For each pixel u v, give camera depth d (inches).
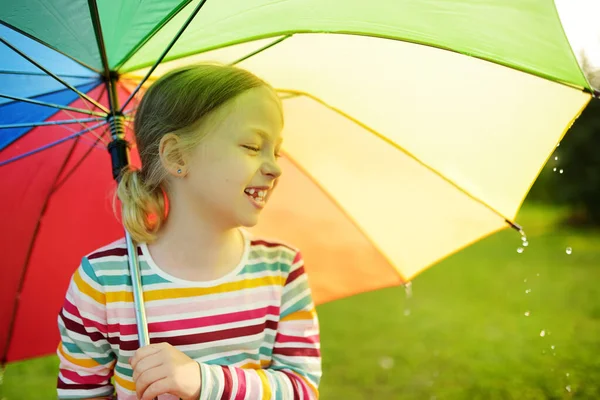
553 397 125.9
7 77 60.6
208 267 50.9
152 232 51.9
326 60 57.9
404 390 134.9
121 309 49.6
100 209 72.8
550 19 46.4
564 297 207.5
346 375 144.9
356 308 210.2
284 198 70.2
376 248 69.8
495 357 151.3
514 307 199.5
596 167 383.2
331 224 70.2
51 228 72.2
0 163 62.4
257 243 54.7
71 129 63.6
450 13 46.7
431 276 256.5
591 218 383.6
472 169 59.6
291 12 47.0
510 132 55.9
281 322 53.6
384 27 47.1
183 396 45.3
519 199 59.1
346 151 65.4
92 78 58.6
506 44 47.5
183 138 49.0
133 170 53.0
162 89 51.0
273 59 59.1
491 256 294.7
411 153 61.9
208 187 48.8
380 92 58.9
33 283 72.8
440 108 57.4
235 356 50.4
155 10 47.4
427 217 66.1
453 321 187.2
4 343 74.1
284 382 50.1
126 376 49.8
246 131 48.6
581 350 151.5
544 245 317.4
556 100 52.5
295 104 64.5
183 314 49.7
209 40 50.3
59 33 49.9
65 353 50.9
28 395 135.9
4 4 47.5
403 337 173.5
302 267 56.0
